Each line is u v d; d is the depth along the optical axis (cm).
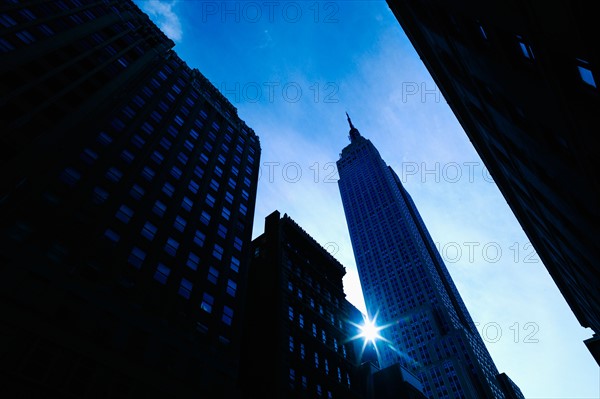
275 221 6869
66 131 3406
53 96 3528
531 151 2359
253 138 7081
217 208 4825
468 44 2309
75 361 2384
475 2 1739
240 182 5688
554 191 2467
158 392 2742
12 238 2494
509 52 1792
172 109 5284
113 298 2872
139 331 2902
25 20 3775
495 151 3372
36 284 2450
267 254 6203
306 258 6675
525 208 3825
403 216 19162
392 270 17625
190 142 5156
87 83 4072
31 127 3127
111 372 2534
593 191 1791
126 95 4569
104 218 3244
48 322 2375
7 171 2722
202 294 3734
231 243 4644
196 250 4034
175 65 6216
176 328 3225
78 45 4334
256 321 5181
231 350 3628
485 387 12500
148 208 3772
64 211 2956
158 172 4228
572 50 1223
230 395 3281
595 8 1009
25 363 2150
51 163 3095
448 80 3478
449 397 12556
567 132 1628
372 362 6475
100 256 2998
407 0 3173
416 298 15962
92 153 3559
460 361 13100
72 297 2608
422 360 14062
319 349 5262
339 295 6856
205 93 6462
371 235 19762
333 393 4916
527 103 1911
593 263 2808
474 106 3088
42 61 3675
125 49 5197
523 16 1366
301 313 5438
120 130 4100
